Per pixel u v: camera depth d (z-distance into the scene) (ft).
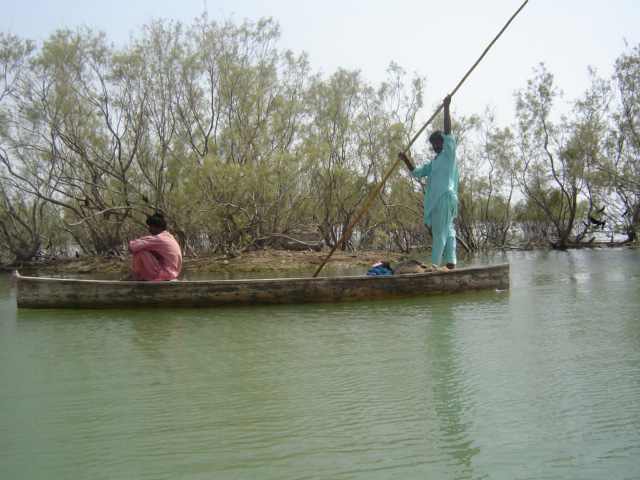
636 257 65.82
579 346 21.20
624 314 27.27
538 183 91.91
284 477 11.52
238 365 19.51
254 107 63.57
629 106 83.97
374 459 12.28
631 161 83.56
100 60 62.90
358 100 76.33
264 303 30.81
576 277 44.62
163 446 13.07
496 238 103.76
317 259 62.34
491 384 16.98
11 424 14.53
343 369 18.81
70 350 21.93
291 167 59.98
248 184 58.13
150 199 67.46
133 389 17.12
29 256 69.21
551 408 14.99
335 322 26.50
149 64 62.90
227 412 15.10
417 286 32.83
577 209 103.60
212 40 64.54
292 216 76.95
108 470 11.96
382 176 73.05
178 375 18.45
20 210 76.59
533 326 24.84
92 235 71.87
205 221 66.64
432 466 11.91
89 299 30.40
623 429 13.60
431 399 15.81
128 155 66.08
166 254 32.35
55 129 60.34
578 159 87.04
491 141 89.61
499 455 12.38
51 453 12.83
